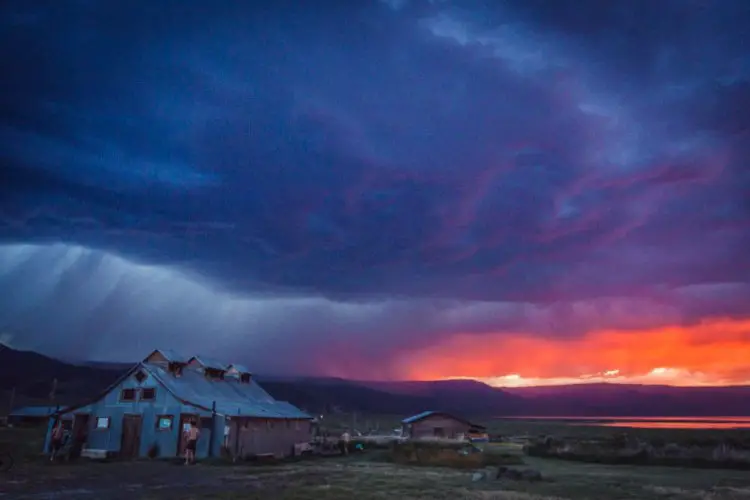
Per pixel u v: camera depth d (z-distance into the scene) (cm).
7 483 2569
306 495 2303
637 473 3444
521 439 7844
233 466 3656
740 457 3938
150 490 2444
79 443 4184
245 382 5541
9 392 16950
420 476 3139
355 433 8294
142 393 4259
